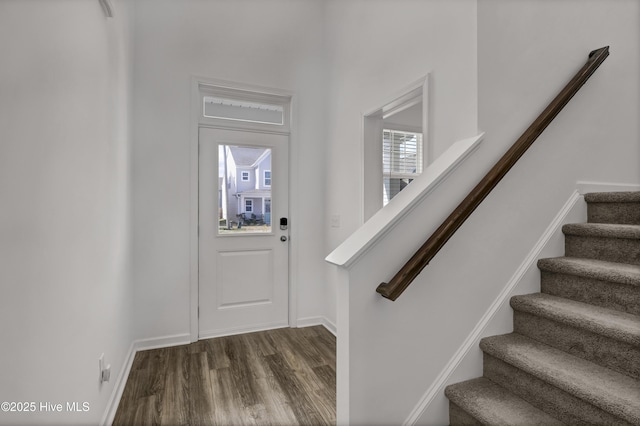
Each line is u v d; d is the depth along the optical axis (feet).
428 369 4.74
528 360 4.25
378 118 9.03
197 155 9.62
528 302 4.95
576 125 6.03
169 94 9.29
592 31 6.22
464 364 4.92
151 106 9.08
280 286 10.73
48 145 3.27
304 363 8.07
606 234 5.08
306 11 11.01
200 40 9.66
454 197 4.85
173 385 7.02
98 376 5.07
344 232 9.82
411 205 4.53
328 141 10.85
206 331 9.84
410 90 7.13
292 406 6.27
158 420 5.85
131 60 8.38
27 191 2.87
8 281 2.58
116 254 6.51
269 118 10.87
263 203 10.59
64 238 3.67
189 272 9.50
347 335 4.29
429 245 4.29
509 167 4.91
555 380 3.86
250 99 10.57
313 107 11.00
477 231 5.08
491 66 5.18
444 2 6.24
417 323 4.66
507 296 5.25
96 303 4.95
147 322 9.04
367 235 4.44
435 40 6.46
